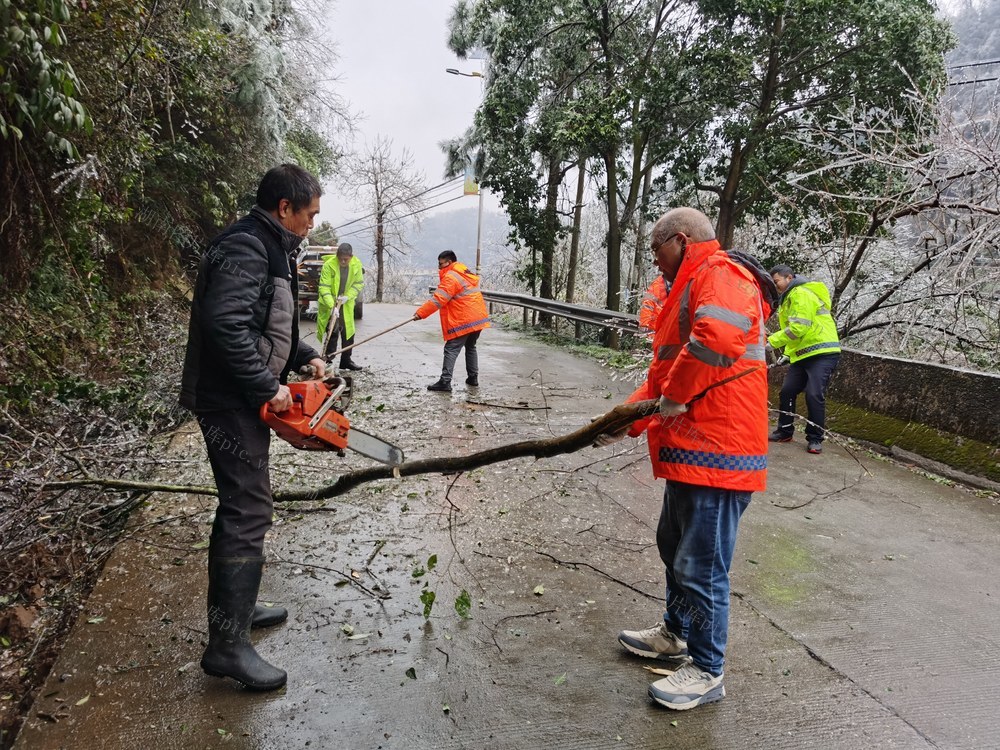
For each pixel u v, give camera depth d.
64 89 3.94
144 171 7.95
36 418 4.49
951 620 3.16
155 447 4.75
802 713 2.45
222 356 2.21
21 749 2.10
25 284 5.54
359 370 8.76
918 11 10.31
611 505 4.37
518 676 2.58
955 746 2.31
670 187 14.43
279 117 10.18
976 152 6.62
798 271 11.54
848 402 6.53
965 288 7.00
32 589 3.18
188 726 2.22
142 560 3.30
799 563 3.71
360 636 2.78
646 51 13.31
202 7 7.75
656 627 2.79
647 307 7.41
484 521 4.02
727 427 2.30
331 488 3.20
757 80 11.75
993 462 5.13
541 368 9.80
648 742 2.27
